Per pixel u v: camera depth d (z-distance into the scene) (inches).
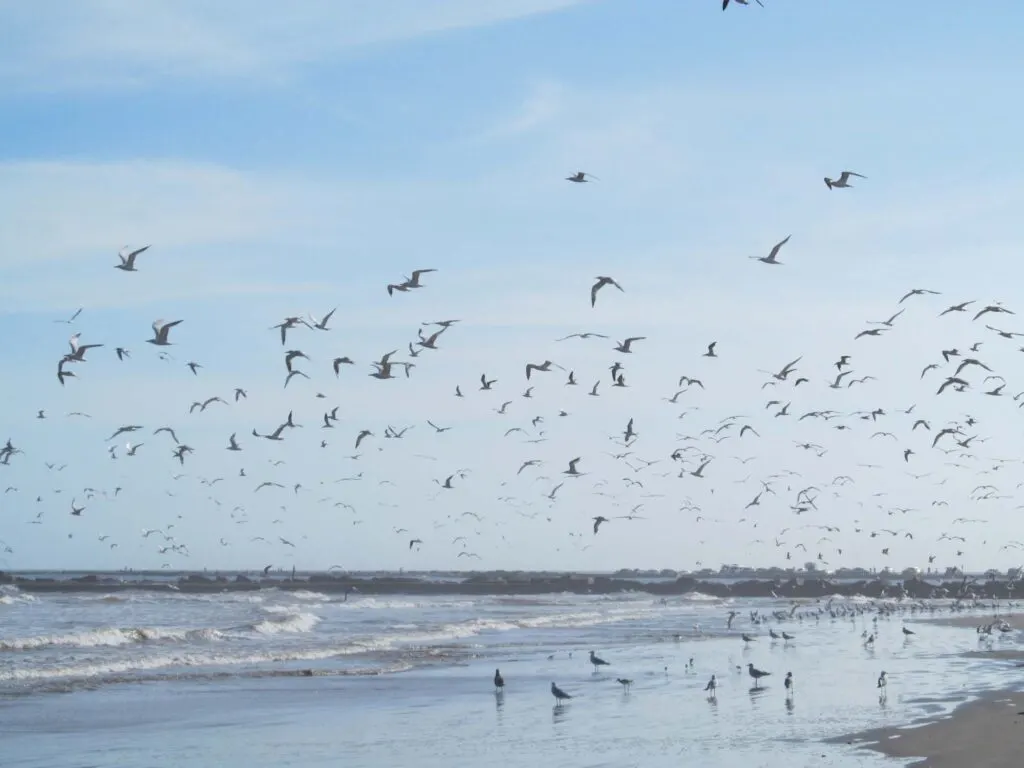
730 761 964.0
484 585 6771.7
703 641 2506.2
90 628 2460.6
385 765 981.8
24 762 999.0
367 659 1952.5
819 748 1013.8
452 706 1354.6
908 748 1005.2
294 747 1072.8
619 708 1321.4
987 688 1464.1
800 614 3809.1
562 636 2672.2
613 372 1343.5
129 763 997.8
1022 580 5925.2
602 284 1139.9
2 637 2081.7
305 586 6387.8
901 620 3533.5
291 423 1596.9
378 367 1318.9
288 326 1293.1
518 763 980.6
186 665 1774.1
